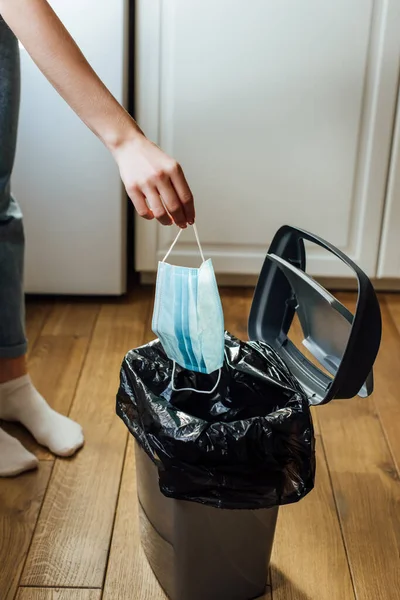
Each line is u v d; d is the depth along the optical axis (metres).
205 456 0.90
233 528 0.99
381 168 1.82
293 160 1.81
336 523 1.22
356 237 1.91
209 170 1.82
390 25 1.67
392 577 1.12
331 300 0.93
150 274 2.02
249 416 1.06
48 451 1.36
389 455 1.39
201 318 0.94
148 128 1.78
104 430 1.42
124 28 1.64
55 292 1.92
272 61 1.71
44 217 1.82
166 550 1.03
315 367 1.09
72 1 1.58
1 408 1.42
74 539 1.16
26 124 1.71
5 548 1.14
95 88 0.93
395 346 1.78
